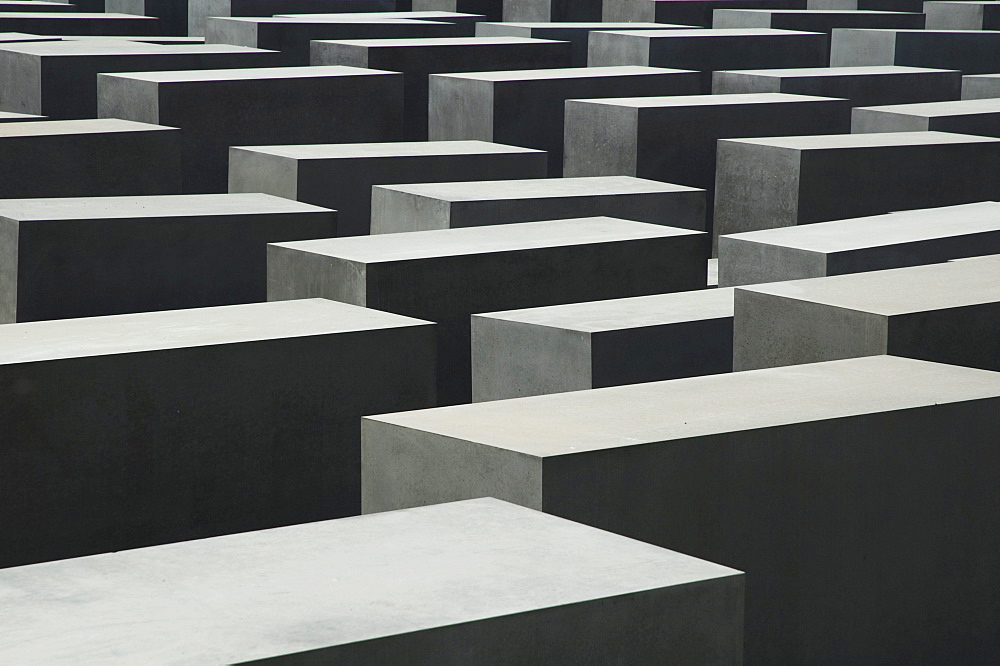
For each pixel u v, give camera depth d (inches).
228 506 201.5
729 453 149.6
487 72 512.1
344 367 207.3
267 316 217.9
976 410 165.3
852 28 657.6
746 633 153.2
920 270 230.8
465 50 549.0
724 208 396.2
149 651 95.5
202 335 203.2
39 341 198.4
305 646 96.6
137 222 289.9
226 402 198.7
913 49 609.6
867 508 159.0
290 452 205.2
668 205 354.6
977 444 166.1
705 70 583.2
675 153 437.1
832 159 373.7
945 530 165.5
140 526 195.5
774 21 696.4
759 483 151.7
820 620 158.1
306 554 114.2
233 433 199.9
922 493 162.9
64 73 489.4
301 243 288.8
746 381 174.1
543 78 479.8
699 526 148.9
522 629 103.8
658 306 258.2
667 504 146.6
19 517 186.9
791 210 373.7
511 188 351.9
